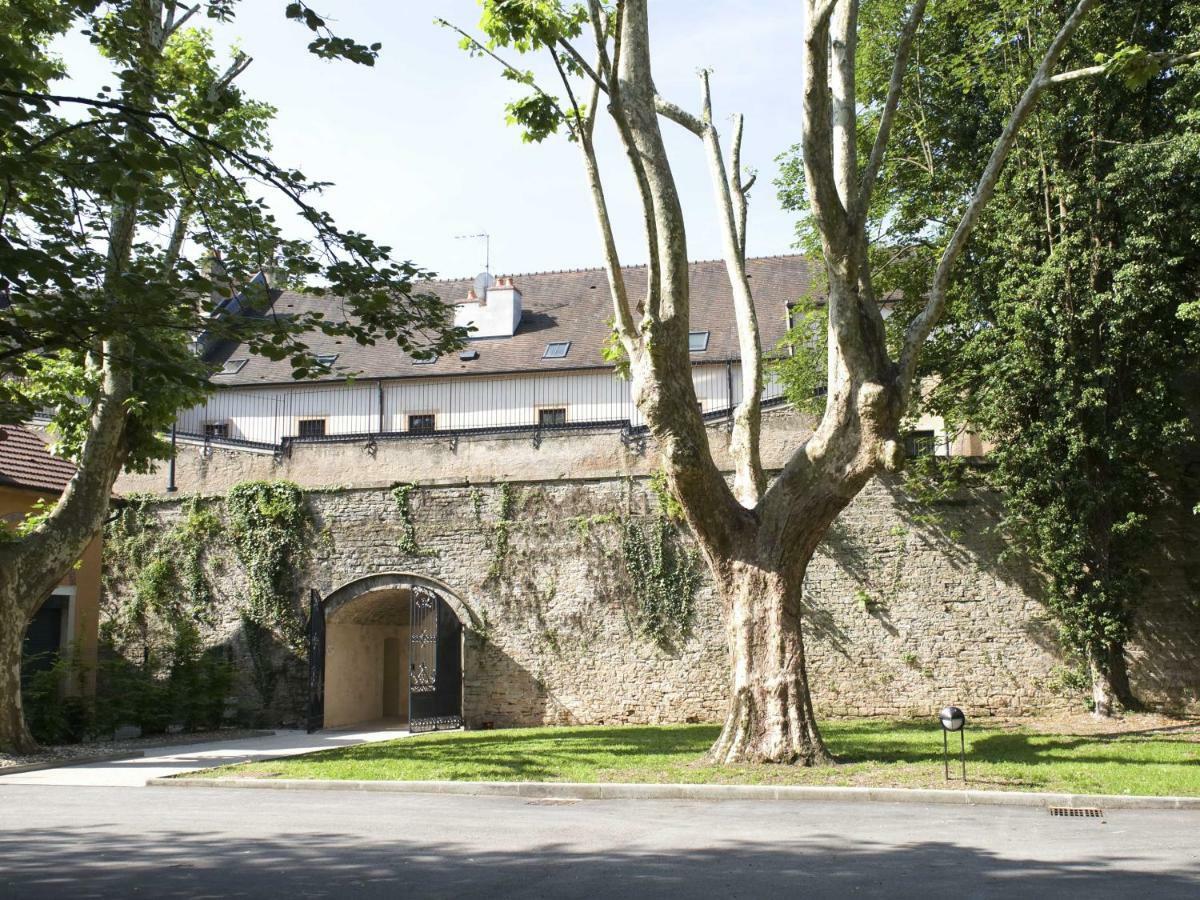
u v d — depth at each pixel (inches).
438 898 258.2
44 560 633.0
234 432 1219.9
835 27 531.8
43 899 261.4
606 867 294.0
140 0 417.7
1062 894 257.4
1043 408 759.7
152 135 287.9
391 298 350.6
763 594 505.7
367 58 315.6
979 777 459.5
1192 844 328.2
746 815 390.9
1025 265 757.9
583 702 864.3
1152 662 796.6
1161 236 733.9
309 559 929.5
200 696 849.5
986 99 824.9
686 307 498.3
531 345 1210.0
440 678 879.7
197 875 289.3
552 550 888.3
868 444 485.1
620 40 452.8
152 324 296.7
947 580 833.5
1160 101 768.3
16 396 342.6
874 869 289.6
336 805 428.8
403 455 950.4
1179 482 813.9
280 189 313.4
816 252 873.5
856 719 823.7
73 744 709.3
